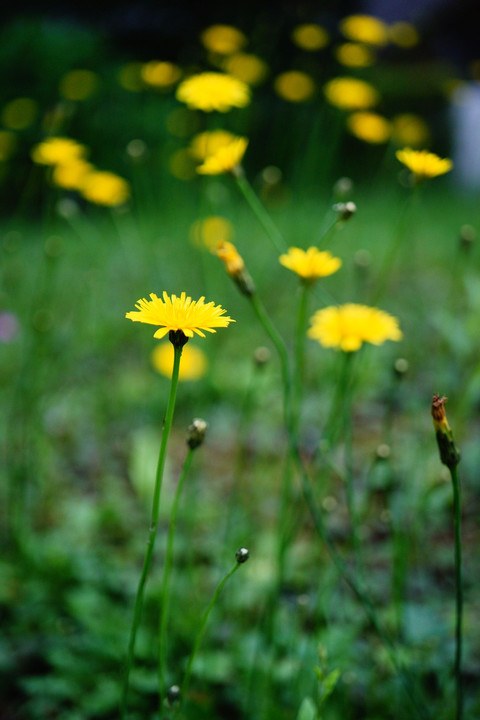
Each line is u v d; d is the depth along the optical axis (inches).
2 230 81.2
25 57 97.1
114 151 92.1
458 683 25.8
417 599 31.6
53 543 32.8
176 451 38.1
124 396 41.7
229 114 65.1
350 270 60.6
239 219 68.1
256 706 28.9
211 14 118.3
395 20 130.0
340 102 50.5
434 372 42.2
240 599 31.4
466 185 109.1
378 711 28.9
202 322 23.7
